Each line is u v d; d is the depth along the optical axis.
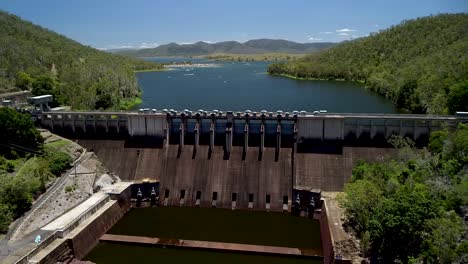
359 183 63.25
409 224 49.28
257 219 71.94
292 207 73.81
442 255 45.47
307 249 61.16
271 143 81.44
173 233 67.06
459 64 151.38
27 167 73.62
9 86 150.62
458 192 54.00
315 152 79.31
